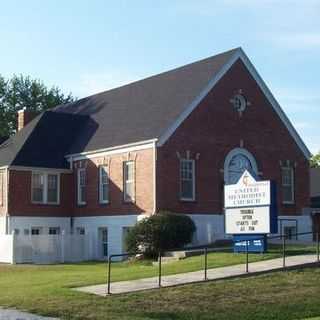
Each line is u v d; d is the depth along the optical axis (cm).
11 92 7219
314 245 3284
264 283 2261
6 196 4169
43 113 4694
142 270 2691
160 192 3728
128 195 3944
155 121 3947
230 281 2286
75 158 4372
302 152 4384
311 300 2066
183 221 3481
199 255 3064
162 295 2080
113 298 2027
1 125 7075
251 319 1870
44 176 4306
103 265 3394
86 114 4844
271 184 2866
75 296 2053
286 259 2678
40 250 3869
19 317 1780
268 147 4212
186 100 3934
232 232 3003
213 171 3947
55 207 4325
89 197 4234
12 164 4162
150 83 4534
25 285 2362
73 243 4003
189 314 1880
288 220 4231
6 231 4131
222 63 4062
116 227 3988
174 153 3803
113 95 4859
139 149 3866
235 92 4097
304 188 4362
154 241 3341
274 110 4275
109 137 4194
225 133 4022
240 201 2978
